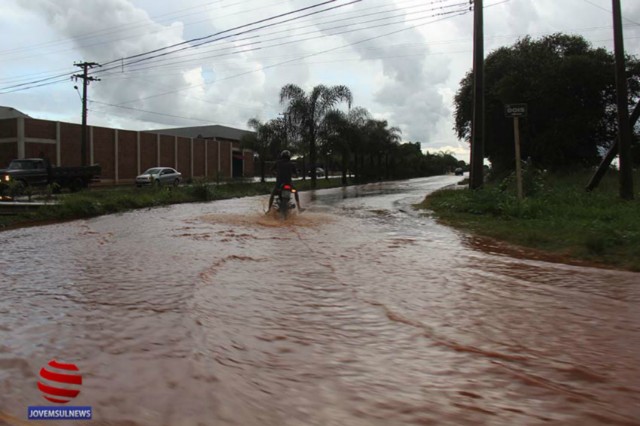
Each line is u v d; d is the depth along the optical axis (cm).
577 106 2525
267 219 1362
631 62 2467
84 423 277
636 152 2469
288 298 539
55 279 622
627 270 691
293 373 345
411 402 304
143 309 489
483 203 1448
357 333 429
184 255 798
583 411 294
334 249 866
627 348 396
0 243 938
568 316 479
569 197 1434
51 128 4012
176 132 8600
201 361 361
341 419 284
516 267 713
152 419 281
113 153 4541
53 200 1697
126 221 1337
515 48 2916
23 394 311
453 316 479
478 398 310
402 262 748
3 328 432
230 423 278
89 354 375
